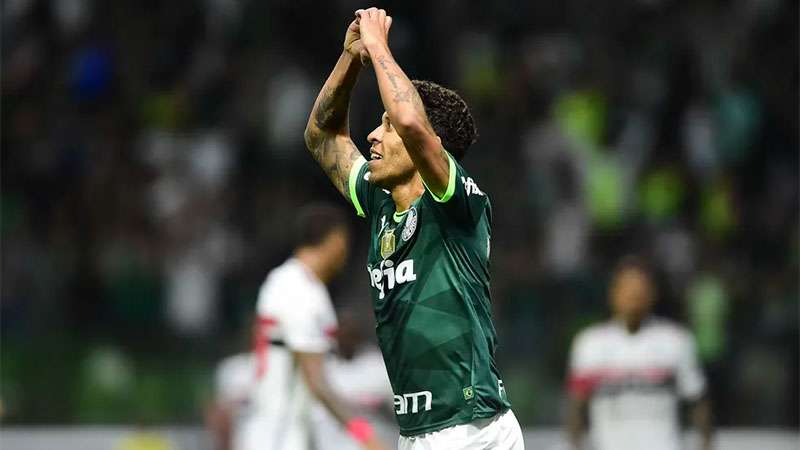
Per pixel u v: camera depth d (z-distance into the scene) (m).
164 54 56.78
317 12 56.38
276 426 24.95
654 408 29.72
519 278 42.75
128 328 42.59
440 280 15.81
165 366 40.69
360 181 17.30
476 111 54.03
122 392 39.84
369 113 48.41
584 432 30.34
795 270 43.75
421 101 15.91
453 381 15.78
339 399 24.33
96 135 53.25
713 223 49.88
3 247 44.69
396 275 16.05
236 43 56.66
